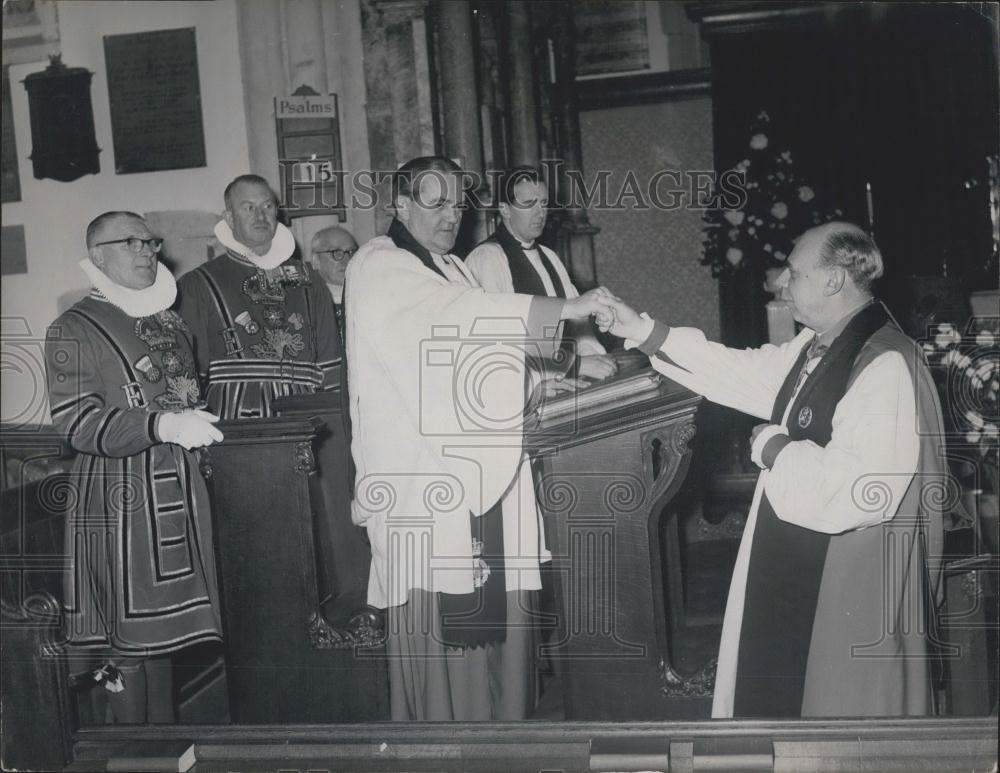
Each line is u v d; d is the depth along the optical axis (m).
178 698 3.88
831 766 3.20
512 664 3.54
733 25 5.84
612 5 5.92
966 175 5.71
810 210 5.90
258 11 5.20
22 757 3.49
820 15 5.76
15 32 5.03
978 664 3.46
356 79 5.31
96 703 3.76
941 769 3.17
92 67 5.10
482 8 5.63
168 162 5.18
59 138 5.06
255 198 4.62
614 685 3.32
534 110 5.80
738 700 3.27
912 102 5.75
